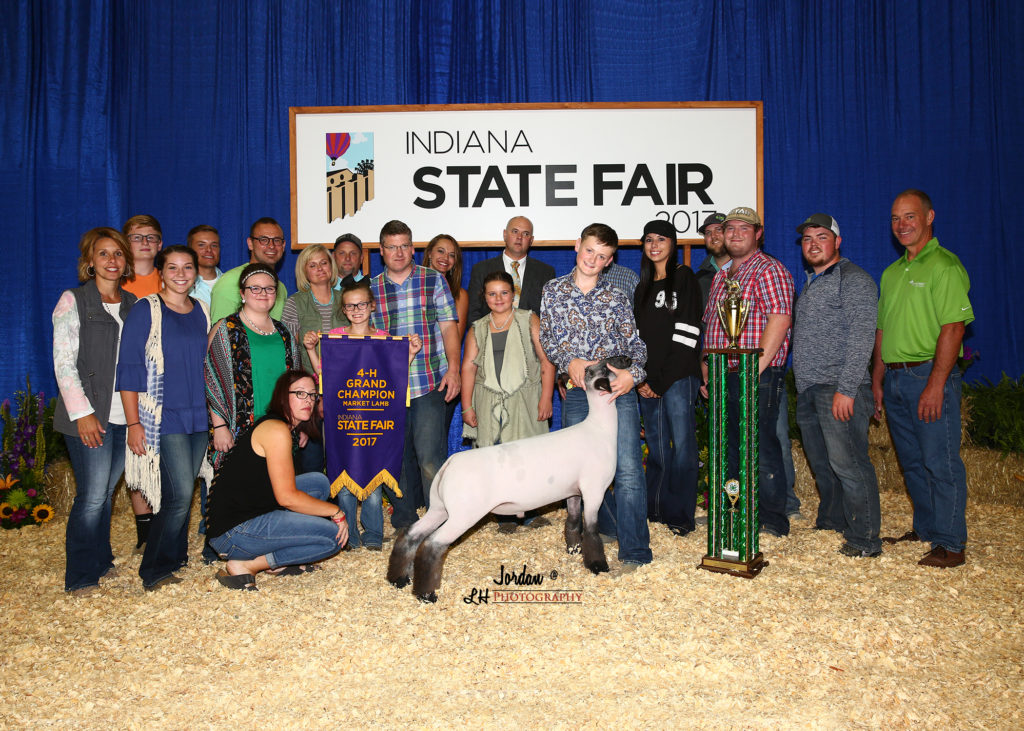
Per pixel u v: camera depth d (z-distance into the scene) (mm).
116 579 4125
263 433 3768
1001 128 6730
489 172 6336
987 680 2791
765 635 3174
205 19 6547
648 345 4652
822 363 4297
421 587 3584
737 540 3934
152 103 6559
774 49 6645
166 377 3912
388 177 6309
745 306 4352
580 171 6359
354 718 2574
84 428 3785
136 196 6582
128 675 2926
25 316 6562
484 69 6555
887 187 6727
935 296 4066
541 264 5672
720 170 6352
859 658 2967
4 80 6523
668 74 6613
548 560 4234
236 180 6582
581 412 4051
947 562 4035
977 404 5859
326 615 3453
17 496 5285
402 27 6531
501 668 2920
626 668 2891
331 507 3887
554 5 6574
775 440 4621
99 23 6555
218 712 2646
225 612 3529
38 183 6582
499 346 4785
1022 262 6789
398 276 4688
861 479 4219
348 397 4285
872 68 6676
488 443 4746
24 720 2625
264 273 4078
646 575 3861
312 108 6266
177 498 3945
